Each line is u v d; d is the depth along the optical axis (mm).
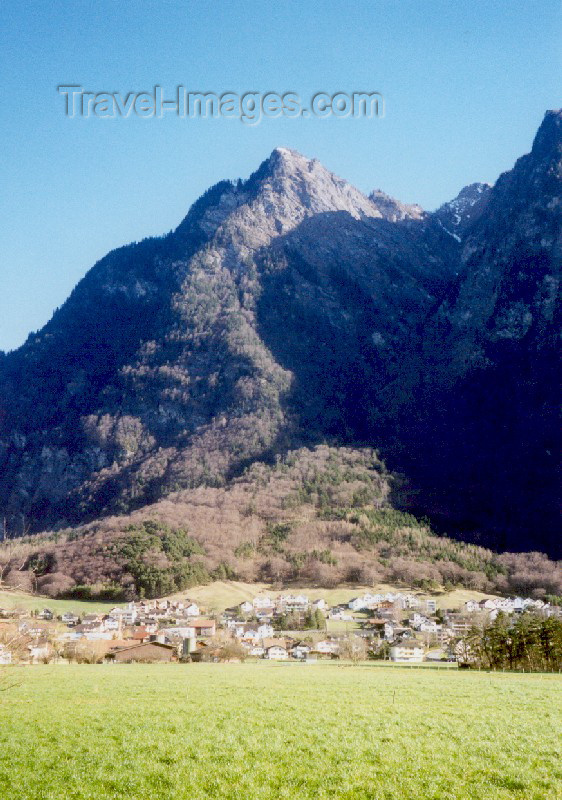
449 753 33594
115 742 37094
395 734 37906
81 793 28969
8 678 60844
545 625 94562
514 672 87875
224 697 53344
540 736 37219
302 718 42969
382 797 27688
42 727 41312
